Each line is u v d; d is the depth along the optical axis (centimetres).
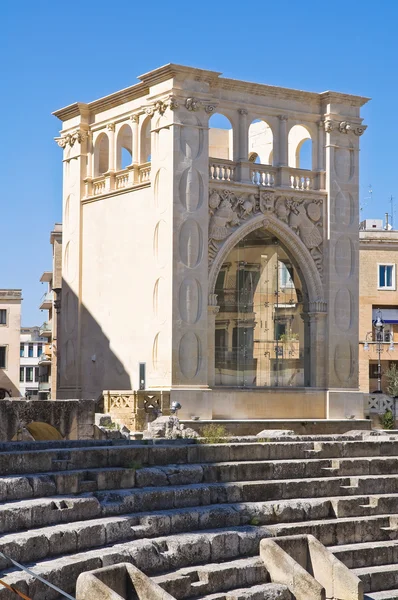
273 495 3519
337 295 5844
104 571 2603
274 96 5766
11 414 3900
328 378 5788
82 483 3078
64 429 4059
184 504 3281
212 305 5472
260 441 3925
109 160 5888
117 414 5209
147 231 5556
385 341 8656
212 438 3816
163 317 5381
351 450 3878
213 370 5497
